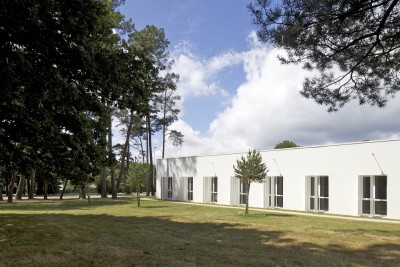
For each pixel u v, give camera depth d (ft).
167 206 88.94
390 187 64.13
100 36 32.09
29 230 40.86
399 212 62.49
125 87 32.24
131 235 39.01
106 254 28.91
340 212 71.36
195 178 112.16
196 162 112.06
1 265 25.11
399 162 63.21
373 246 34.58
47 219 53.72
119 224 49.01
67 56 27.55
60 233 39.06
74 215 62.39
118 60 30.48
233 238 38.29
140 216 61.67
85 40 28.30
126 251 30.32
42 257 27.66
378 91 33.40
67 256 28.07
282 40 28.48
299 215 65.77
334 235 40.86
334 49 30.76
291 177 81.20
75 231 40.88
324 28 28.27
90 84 30.71
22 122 29.81
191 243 34.88
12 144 34.22
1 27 25.23
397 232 43.73
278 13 27.78
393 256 30.37
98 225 47.11
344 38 30.07
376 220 58.85
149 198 134.10
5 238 35.37
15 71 24.38
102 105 33.81
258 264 26.71
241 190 95.86
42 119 30.19
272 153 85.71
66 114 32.17
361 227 48.44
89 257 27.81
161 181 130.93
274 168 85.10
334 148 73.31
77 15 27.71
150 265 25.94
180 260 27.55
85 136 34.96
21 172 37.50
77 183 38.06
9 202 114.21
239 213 68.49
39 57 27.55
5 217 55.77
